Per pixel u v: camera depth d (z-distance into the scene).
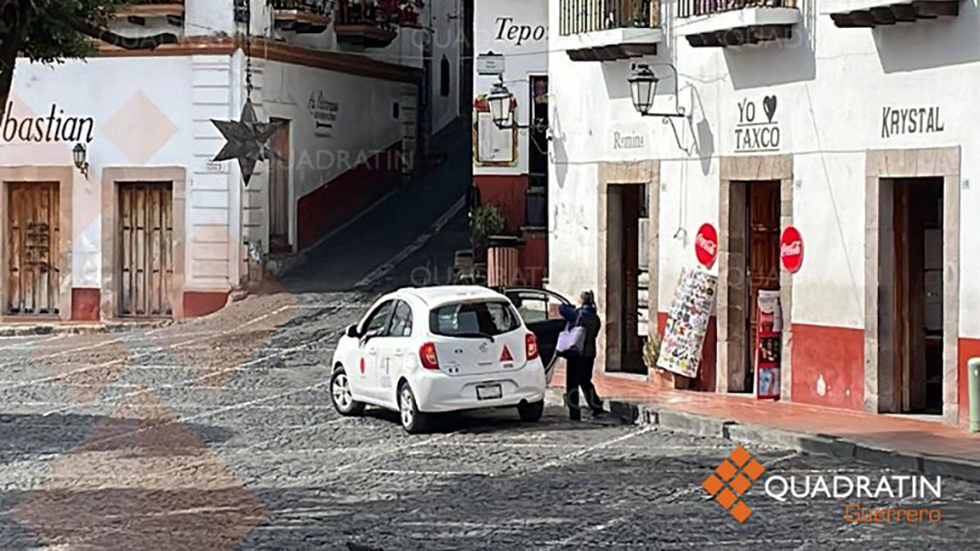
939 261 21.59
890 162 21.05
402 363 20.81
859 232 21.66
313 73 37.16
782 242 23.12
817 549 13.19
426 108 42.53
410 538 13.77
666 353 24.98
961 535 13.76
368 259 36.31
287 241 36.34
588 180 27.75
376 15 39.03
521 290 25.39
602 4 26.48
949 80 20.09
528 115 33.47
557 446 19.42
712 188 24.59
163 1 34.16
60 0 14.26
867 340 21.53
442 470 17.58
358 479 17.02
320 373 26.67
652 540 13.59
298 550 13.31
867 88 21.45
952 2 19.81
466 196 39.28
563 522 14.46
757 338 23.42
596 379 26.44
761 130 23.48
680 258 25.42
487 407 20.77
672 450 19.08
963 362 19.97
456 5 43.56
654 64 25.88
